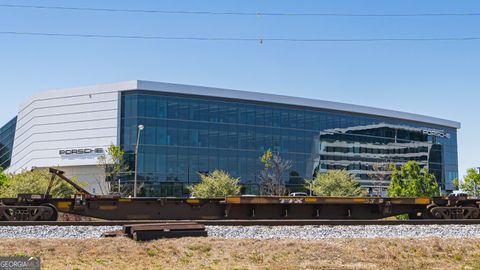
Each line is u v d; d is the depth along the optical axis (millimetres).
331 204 23438
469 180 64062
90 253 13586
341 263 13078
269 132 86562
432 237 16766
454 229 19359
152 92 78312
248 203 22516
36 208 21234
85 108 80062
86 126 79625
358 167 96812
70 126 80688
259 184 84250
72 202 22062
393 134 104062
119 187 70312
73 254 13438
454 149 117688
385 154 101875
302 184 88375
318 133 92062
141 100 77562
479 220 21406
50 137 81750
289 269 12273
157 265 12531
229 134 82938
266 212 23234
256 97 85375
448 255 14344
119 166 71312
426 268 12891
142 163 76312
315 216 23625
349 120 96938
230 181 56406
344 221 20406
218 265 12625
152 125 77625
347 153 95312
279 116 88000
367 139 99312
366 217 24031
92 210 22094
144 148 76750
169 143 78375
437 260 13805
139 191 75250
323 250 14242
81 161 78875
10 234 17375
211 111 82000
